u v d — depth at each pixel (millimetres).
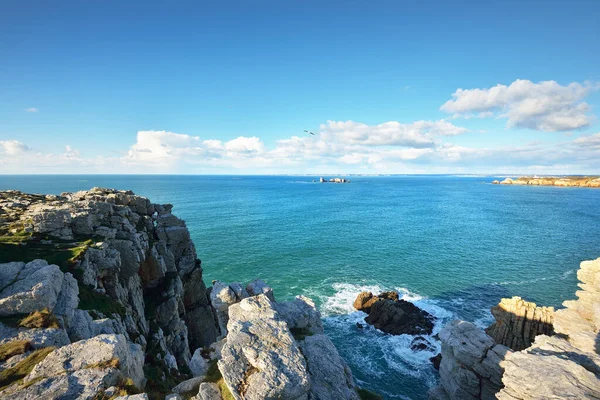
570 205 188750
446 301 58531
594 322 26328
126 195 42688
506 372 19016
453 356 28656
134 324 26312
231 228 115375
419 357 43844
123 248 31031
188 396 15688
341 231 113875
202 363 20156
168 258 39906
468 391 27031
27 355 14328
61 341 16000
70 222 29250
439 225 126438
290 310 21766
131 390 12922
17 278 18750
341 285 65750
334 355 18484
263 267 75375
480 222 133250
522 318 33812
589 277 28891
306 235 106750
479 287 64562
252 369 14531
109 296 26094
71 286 20641
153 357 23922
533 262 79688
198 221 128125
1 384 12445
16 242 24344
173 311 35844
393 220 138000
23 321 16234
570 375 17266
